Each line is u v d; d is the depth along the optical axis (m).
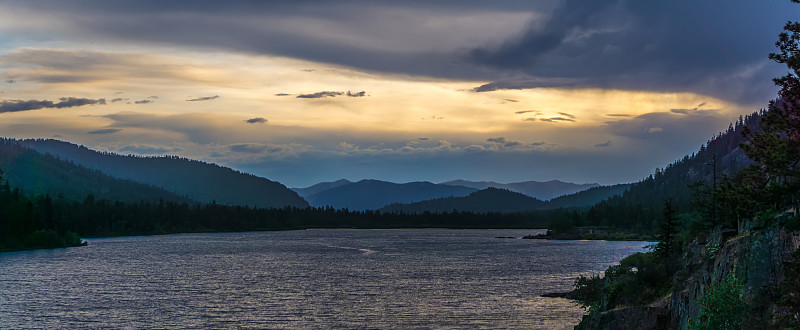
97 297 115.31
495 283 128.88
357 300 109.44
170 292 122.19
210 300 111.31
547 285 124.25
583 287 106.25
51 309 101.69
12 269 165.88
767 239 34.78
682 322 45.38
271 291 122.75
